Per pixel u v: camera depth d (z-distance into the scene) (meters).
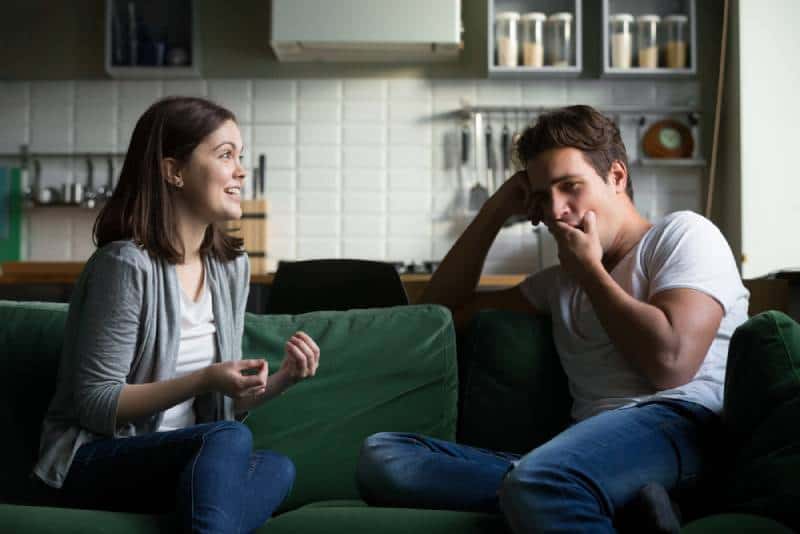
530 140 2.03
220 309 1.91
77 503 1.67
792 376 1.56
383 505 1.77
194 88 5.14
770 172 4.62
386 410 2.04
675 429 1.66
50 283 4.34
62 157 5.11
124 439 1.66
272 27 4.70
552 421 2.07
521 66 4.83
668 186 5.12
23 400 1.93
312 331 2.10
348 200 5.11
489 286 4.36
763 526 1.42
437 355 2.08
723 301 1.80
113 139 5.11
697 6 5.09
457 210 5.09
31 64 5.12
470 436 2.11
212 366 1.66
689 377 1.76
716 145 4.96
